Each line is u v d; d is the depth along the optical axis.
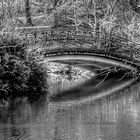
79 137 23.31
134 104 30.73
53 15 51.62
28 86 33.88
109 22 46.34
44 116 27.11
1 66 32.50
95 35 44.50
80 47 42.34
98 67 44.84
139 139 23.05
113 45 44.09
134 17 48.16
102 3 50.66
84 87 38.84
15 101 31.39
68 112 28.22
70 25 47.97
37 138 23.16
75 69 46.69
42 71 34.75
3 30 35.03
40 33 42.88
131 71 43.41
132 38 45.69
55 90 36.91
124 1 50.62
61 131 24.25
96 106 30.20
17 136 23.45
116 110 28.84
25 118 26.64
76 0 50.62
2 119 26.45
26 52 34.03
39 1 54.91
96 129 24.58
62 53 41.78
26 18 50.09
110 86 39.53
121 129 24.53
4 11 42.97
